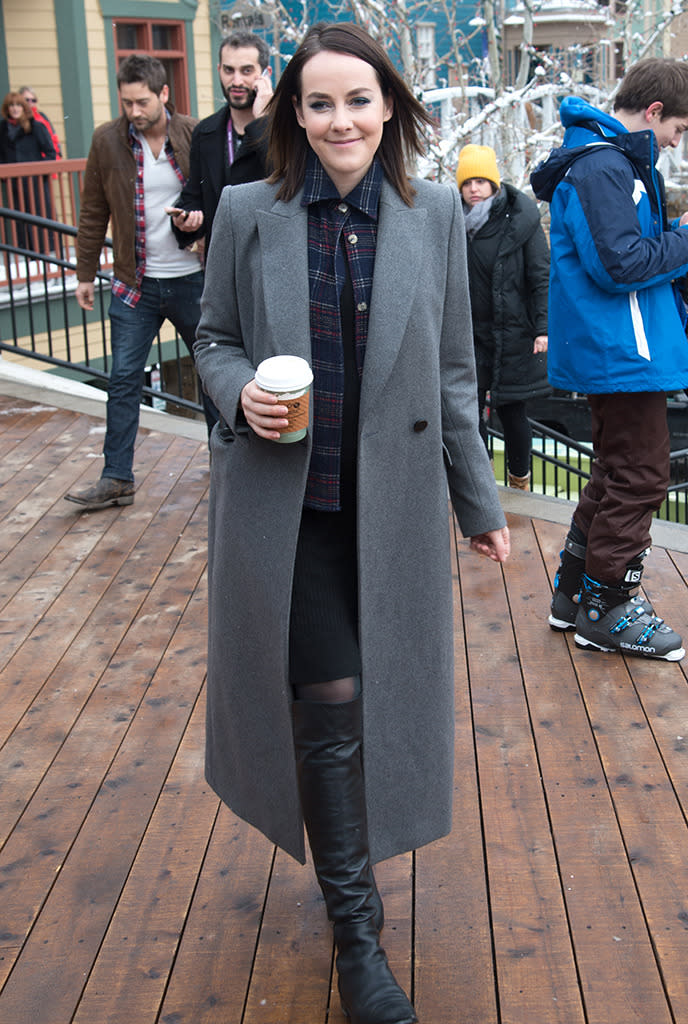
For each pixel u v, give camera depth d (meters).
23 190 10.90
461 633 3.80
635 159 3.20
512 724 3.22
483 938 2.38
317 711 2.15
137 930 2.44
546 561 4.40
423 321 2.08
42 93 12.72
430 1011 2.20
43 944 2.40
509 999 2.21
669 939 2.36
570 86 9.26
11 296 7.68
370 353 2.04
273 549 2.11
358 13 8.40
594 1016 2.17
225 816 2.82
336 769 2.15
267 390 1.92
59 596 4.19
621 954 2.33
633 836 2.71
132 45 13.40
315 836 2.16
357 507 2.10
